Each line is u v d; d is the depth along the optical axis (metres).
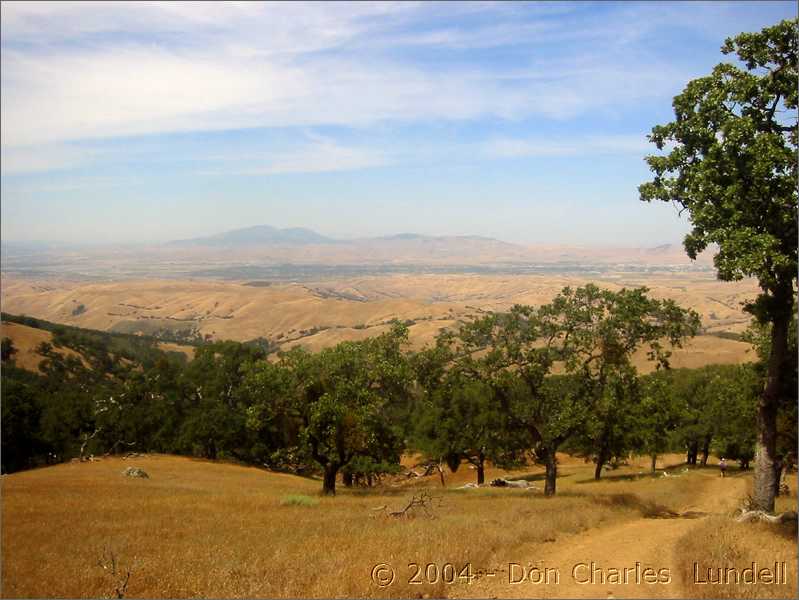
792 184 15.58
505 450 50.56
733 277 16.20
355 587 11.14
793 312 17.47
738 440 45.97
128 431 61.69
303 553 13.78
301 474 63.91
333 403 30.09
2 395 54.88
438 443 49.34
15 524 19.05
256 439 62.25
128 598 11.35
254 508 23.48
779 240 15.32
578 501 23.91
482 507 22.47
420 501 21.61
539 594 10.88
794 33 16.31
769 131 16.69
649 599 10.48
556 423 26.44
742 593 10.62
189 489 32.16
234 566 12.92
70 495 26.72
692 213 17.36
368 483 53.91
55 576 12.80
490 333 27.52
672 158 17.91
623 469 60.62
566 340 26.38
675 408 38.59
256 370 33.03
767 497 18.31
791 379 18.25
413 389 32.53
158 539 16.59
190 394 67.06
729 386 26.12
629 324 25.25
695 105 17.80
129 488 31.14
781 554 13.34
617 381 26.20
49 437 58.53
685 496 29.69
